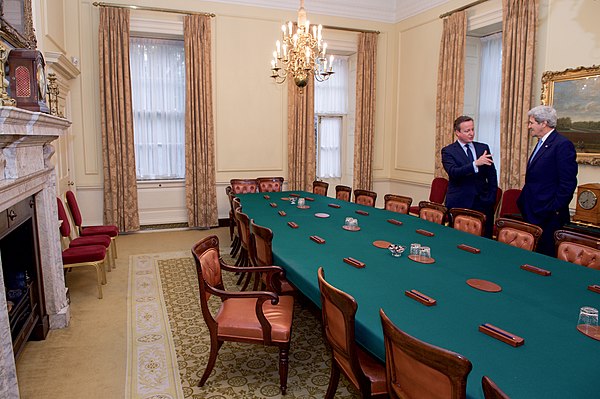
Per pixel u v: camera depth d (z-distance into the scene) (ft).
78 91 18.74
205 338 9.68
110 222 19.51
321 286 5.82
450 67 19.08
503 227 9.96
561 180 10.80
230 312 7.90
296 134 22.20
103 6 18.35
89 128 19.12
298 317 10.89
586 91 13.53
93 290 12.63
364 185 23.75
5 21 8.51
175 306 11.50
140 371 8.25
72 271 14.52
